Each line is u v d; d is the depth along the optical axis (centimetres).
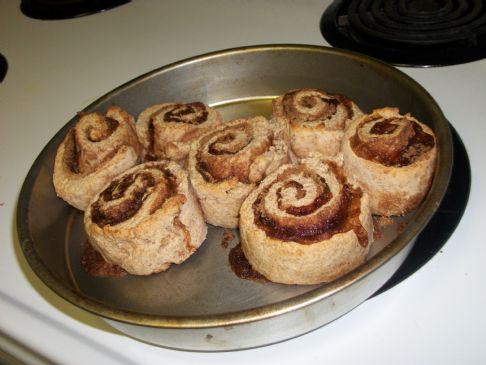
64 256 26
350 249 21
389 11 33
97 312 18
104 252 24
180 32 39
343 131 26
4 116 34
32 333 20
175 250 24
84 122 28
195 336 18
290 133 27
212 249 25
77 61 38
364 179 24
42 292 22
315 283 22
